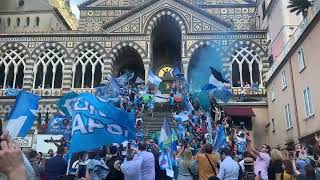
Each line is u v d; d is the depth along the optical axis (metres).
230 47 39.88
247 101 37.47
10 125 9.66
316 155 12.36
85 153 10.69
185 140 22.42
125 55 41.94
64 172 11.57
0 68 40.62
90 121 10.42
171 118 30.92
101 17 45.38
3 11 46.47
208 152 11.97
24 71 39.44
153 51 46.41
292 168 10.56
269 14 38.53
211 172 11.70
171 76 41.94
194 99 33.56
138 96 34.38
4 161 2.64
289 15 33.34
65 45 40.09
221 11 45.25
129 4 45.69
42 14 46.09
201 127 28.22
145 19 40.62
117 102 29.58
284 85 30.25
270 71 35.41
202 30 40.34
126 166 10.42
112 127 10.60
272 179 11.16
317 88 22.62
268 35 38.88
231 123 29.66
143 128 28.84
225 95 31.62
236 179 10.92
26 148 28.30
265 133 36.53
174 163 14.17
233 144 17.53
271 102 35.16
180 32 42.16
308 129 24.44
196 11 40.75
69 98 15.02
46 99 38.22
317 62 22.45
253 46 39.69
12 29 45.78
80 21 45.19
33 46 40.19
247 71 40.03
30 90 38.75
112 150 12.97
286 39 32.62
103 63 39.53
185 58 39.56
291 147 27.00
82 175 10.20
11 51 40.31
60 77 40.28
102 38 40.31
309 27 23.52
